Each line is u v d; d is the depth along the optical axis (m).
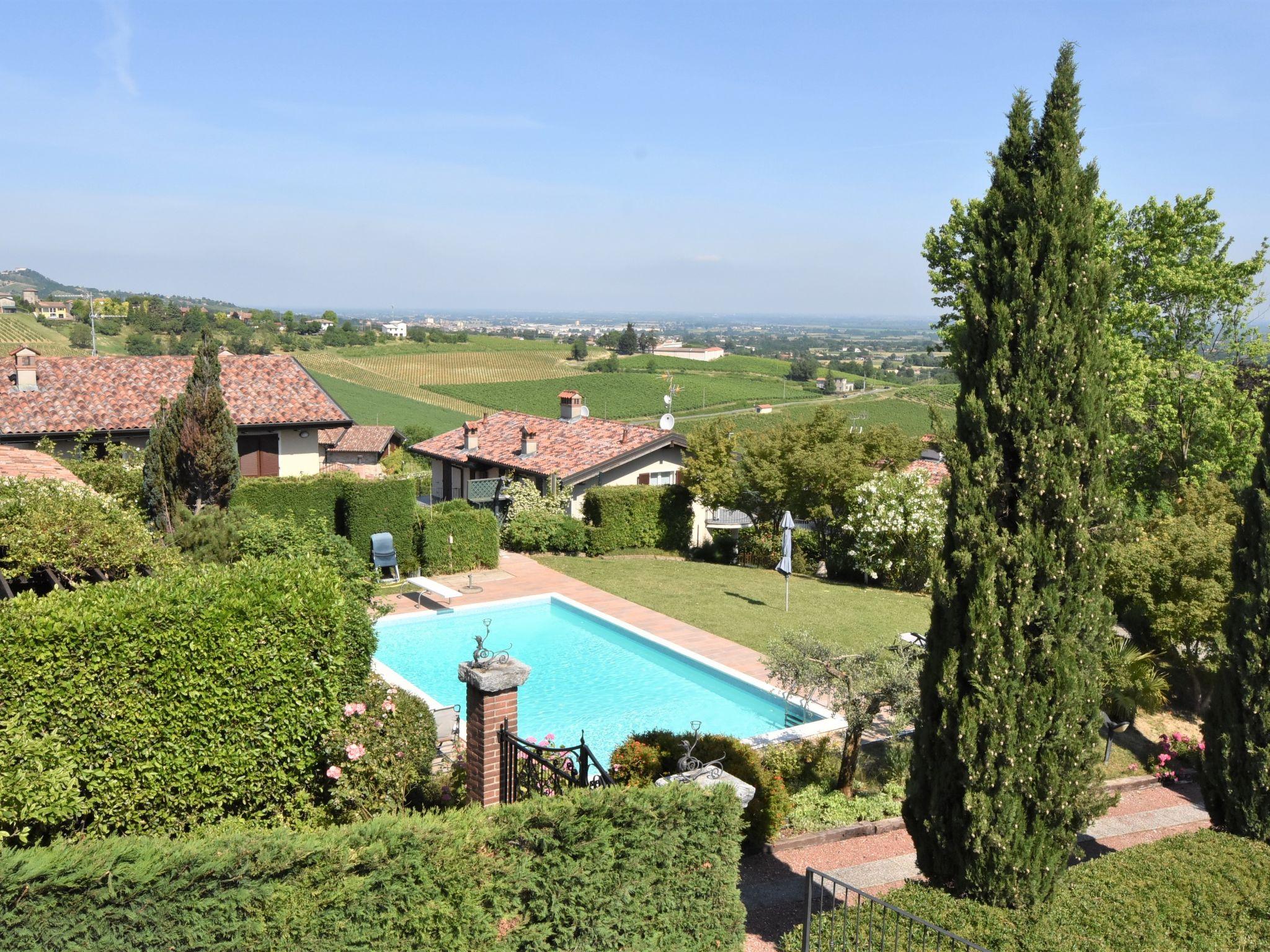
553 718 16.36
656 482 33.75
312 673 9.20
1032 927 7.96
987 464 8.33
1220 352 27.03
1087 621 8.30
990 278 8.59
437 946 6.44
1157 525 18.98
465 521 26.67
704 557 31.20
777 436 29.34
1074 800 8.29
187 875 5.71
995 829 8.24
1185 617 15.98
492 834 6.68
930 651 8.86
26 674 7.82
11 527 11.10
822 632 21.00
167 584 8.91
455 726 13.46
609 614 22.23
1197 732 16.22
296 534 16.41
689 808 7.48
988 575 8.19
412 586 24.67
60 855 5.50
